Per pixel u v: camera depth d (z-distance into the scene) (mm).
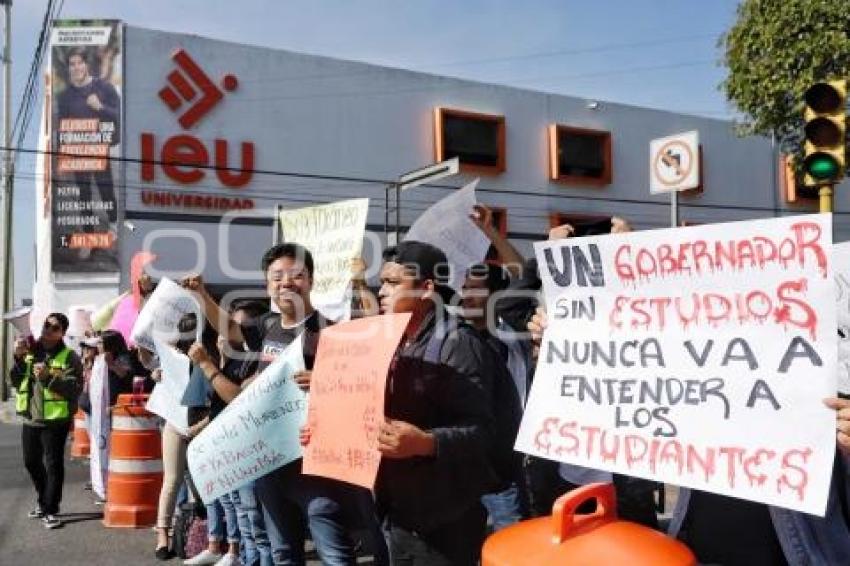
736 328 2529
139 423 7551
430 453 2971
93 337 9773
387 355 3119
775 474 2381
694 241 2637
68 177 22250
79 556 6512
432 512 3117
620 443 2729
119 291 22266
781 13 11320
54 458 7535
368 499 3859
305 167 24391
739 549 2875
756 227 2500
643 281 2752
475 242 4391
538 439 2926
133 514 7453
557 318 2980
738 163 31609
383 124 25531
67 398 7559
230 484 4098
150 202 22547
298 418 3924
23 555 6547
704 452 2537
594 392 2830
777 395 2418
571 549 2242
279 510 4172
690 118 30719
